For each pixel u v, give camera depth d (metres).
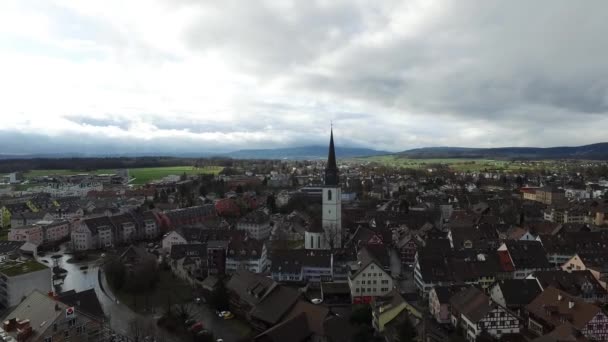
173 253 157.75
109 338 96.75
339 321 93.31
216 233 184.25
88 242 196.38
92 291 104.06
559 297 101.94
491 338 96.25
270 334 88.88
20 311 85.69
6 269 125.62
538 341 86.25
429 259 136.62
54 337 77.62
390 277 123.75
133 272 139.25
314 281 145.50
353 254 158.00
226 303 118.94
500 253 143.25
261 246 159.88
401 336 93.56
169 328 106.19
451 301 110.19
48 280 127.25
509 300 113.81
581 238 165.88
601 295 117.69
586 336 93.38
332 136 182.00
